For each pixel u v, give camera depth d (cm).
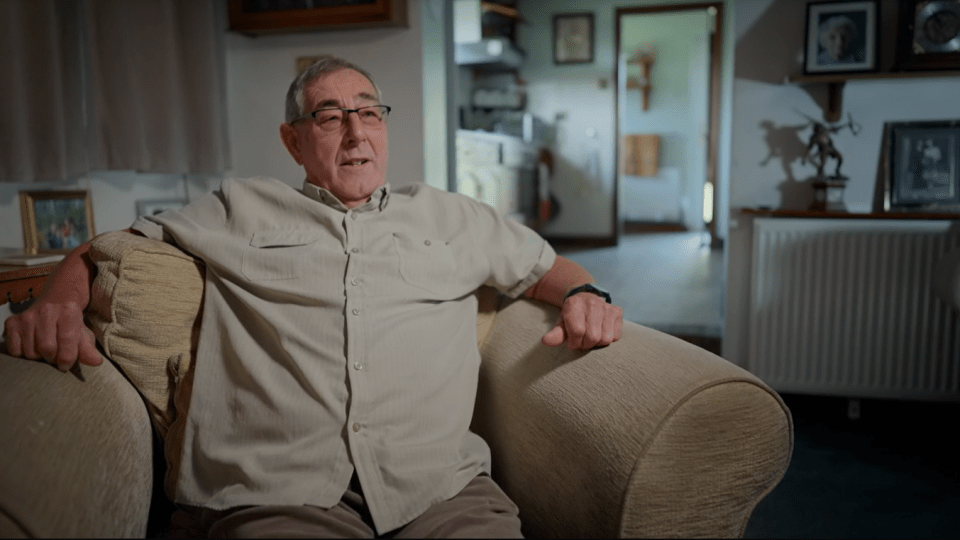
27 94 200
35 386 101
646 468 91
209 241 123
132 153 235
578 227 681
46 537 81
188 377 117
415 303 122
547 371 116
